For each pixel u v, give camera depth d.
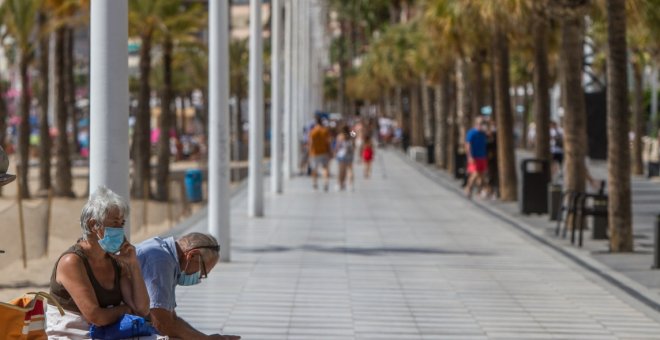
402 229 25.91
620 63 19.77
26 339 6.92
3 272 18.84
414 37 60.56
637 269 18.39
